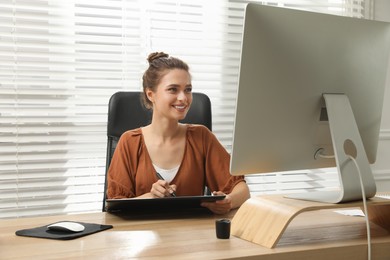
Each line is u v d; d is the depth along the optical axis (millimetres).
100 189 2656
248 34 1194
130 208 1522
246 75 1220
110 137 2062
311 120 1346
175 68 1849
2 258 1104
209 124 2100
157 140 1919
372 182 1331
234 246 1198
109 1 2613
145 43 2686
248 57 1209
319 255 1186
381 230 1383
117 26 2643
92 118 2625
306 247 1191
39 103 2525
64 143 2592
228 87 2846
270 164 1335
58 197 2590
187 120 2080
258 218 1278
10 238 1288
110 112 2062
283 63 1251
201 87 2791
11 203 2518
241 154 1277
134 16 2656
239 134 1258
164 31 2715
